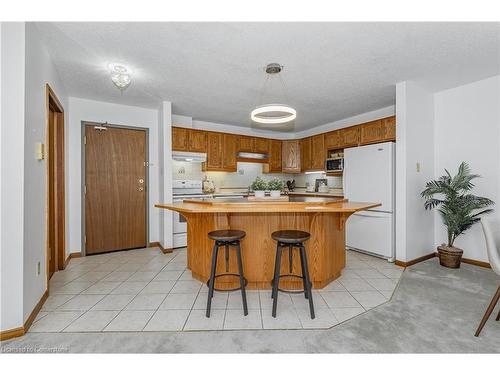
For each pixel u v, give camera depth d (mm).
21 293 1783
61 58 2604
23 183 1785
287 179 6355
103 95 3676
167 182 4000
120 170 4090
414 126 3381
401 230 3318
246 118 5000
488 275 2953
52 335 1806
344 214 2777
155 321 1993
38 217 2125
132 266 3342
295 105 4160
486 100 3205
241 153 5305
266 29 2125
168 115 3982
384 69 2896
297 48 2424
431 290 2553
